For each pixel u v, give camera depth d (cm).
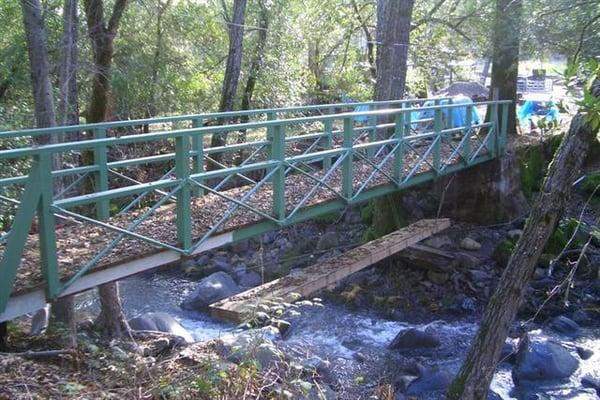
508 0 1255
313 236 1299
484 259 1129
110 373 505
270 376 511
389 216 1223
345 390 705
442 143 1202
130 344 670
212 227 624
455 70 1927
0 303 452
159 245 551
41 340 637
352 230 1304
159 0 1596
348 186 805
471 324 991
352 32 1966
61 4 1241
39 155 455
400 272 1122
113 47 1462
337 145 1409
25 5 766
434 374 780
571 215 1185
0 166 956
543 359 809
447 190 1238
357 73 2048
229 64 1541
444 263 1092
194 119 789
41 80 779
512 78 1421
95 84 1395
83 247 554
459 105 1055
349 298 1056
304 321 984
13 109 1153
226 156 1510
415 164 1002
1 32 1345
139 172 1444
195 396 461
